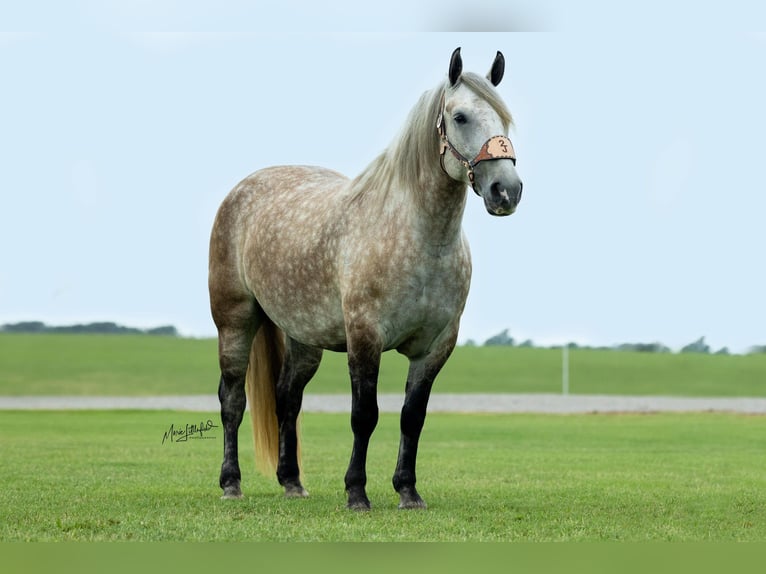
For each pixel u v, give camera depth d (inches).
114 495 469.4
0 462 603.8
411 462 427.2
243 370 486.0
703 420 991.6
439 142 393.1
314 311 434.0
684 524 400.5
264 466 481.7
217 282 489.1
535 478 544.4
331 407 1149.7
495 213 367.2
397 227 397.4
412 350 417.4
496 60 406.6
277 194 472.7
